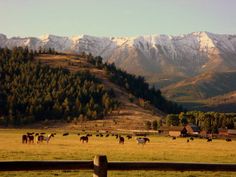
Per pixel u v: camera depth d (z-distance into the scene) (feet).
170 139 510.99
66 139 411.95
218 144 381.81
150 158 171.22
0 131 632.79
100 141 386.52
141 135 603.67
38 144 291.99
